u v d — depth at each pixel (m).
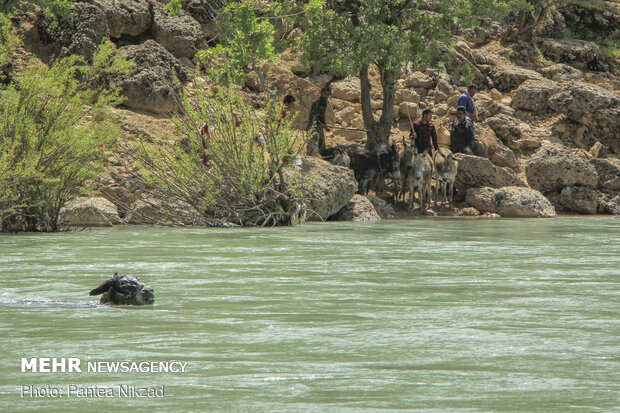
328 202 78.25
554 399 17.81
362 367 20.59
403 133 103.06
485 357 21.70
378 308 29.19
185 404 17.39
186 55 100.94
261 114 75.62
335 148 90.69
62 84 65.81
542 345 23.16
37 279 35.81
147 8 99.69
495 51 123.81
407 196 95.50
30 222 64.69
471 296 31.95
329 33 92.75
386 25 90.50
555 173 96.94
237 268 40.19
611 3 145.50
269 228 68.31
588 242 55.84
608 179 99.62
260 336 24.23
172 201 72.56
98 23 92.75
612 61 134.25
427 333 24.80
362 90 95.69
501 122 104.94
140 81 88.31
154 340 23.59
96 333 24.55
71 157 65.12
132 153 74.06
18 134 63.69
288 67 106.12
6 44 70.62
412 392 18.33
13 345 22.81
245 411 16.89
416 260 44.19
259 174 71.12
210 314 27.86
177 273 38.28
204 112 72.44
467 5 93.44
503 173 95.00
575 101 107.00
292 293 32.53
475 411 16.94
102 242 54.03
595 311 28.69
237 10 76.38
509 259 44.97
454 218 85.56
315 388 18.64
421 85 110.88
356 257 45.41
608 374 19.98
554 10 134.12
